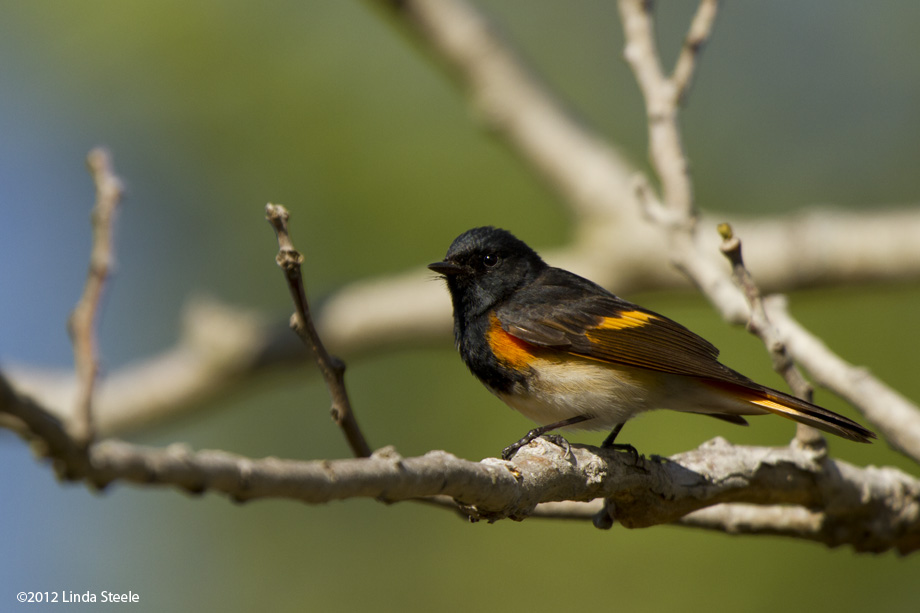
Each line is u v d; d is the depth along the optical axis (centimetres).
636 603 1076
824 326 1135
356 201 1223
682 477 630
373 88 1255
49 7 1208
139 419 1192
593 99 1387
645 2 786
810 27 1383
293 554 1216
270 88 1238
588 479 575
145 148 1260
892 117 1327
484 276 835
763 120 1339
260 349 1143
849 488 682
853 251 1043
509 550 1154
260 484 363
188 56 1219
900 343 1118
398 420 1205
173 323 1293
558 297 811
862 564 1012
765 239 1072
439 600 1159
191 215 1276
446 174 1233
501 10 1420
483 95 1168
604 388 760
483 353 799
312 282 1232
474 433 1166
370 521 1212
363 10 1267
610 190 1129
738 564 1045
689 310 1174
